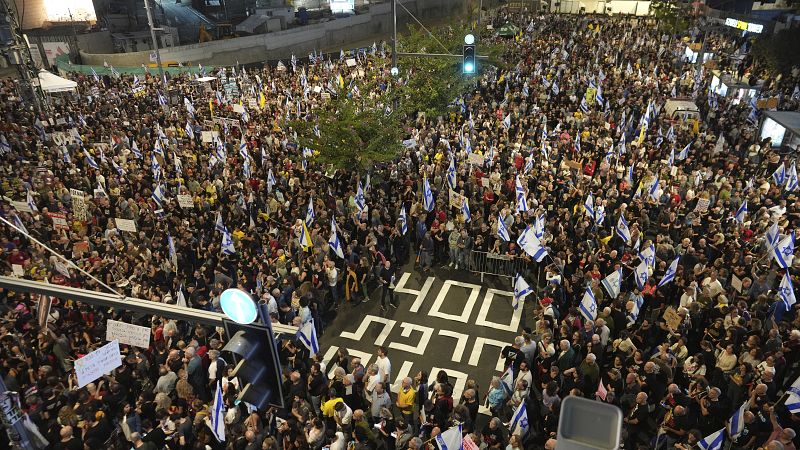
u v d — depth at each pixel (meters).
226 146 27.16
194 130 30.16
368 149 21.31
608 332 13.05
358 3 81.25
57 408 12.62
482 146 25.58
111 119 31.11
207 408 11.41
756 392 10.31
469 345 15.59
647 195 20.31
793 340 12.24
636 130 27.94
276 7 71.81
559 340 13.55
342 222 19.33
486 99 36.25
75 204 19.59
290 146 26.89
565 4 94.19
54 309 14.95
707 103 33.44
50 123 30.77
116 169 23.91
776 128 25.91
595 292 14.29
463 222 19.36
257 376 5.03
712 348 12.17
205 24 67.44
